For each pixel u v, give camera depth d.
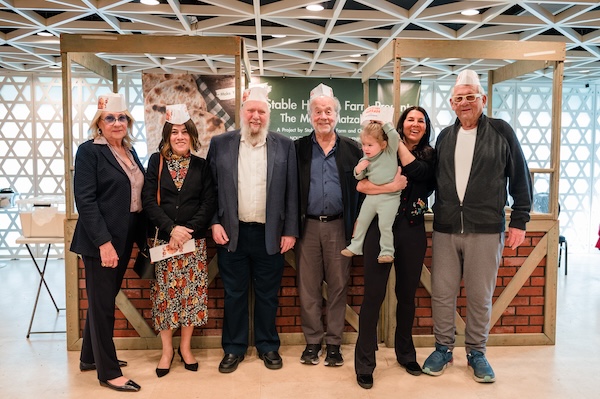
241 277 2.98
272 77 7.95
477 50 3.42
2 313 4.35
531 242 3.50
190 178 2.81
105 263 2.56
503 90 8.45
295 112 7.98
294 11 4.85
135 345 3.34
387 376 2.91
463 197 2.83
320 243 3.00
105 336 2.67
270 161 2.89
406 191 2.76
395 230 2.73
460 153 2.85
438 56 3.40
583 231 8.90
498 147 2.80
